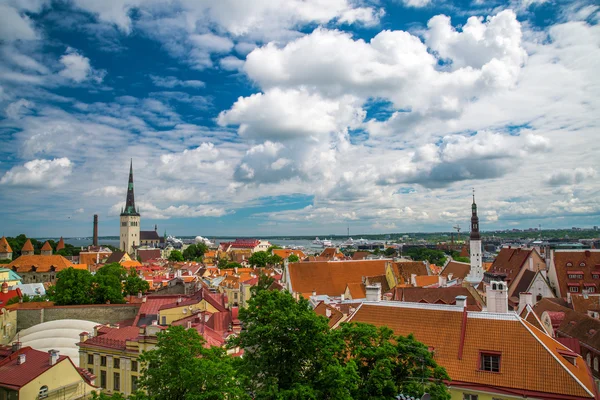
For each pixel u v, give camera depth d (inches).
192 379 1572.3
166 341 1732.3
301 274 5388.8
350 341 1956.2
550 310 3892.7
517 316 2186.3
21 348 2581.2
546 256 5669.3
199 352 1800.0
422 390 1679.4
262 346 1768.0
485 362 2082.9
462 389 2028.8
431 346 2218.3
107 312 4581.7
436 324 2315.5
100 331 3169.3
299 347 1696.6
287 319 1717.5
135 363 2716.5
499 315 2223.2
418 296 4114.2
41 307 4439.0
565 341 2618.1
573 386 1861.5
